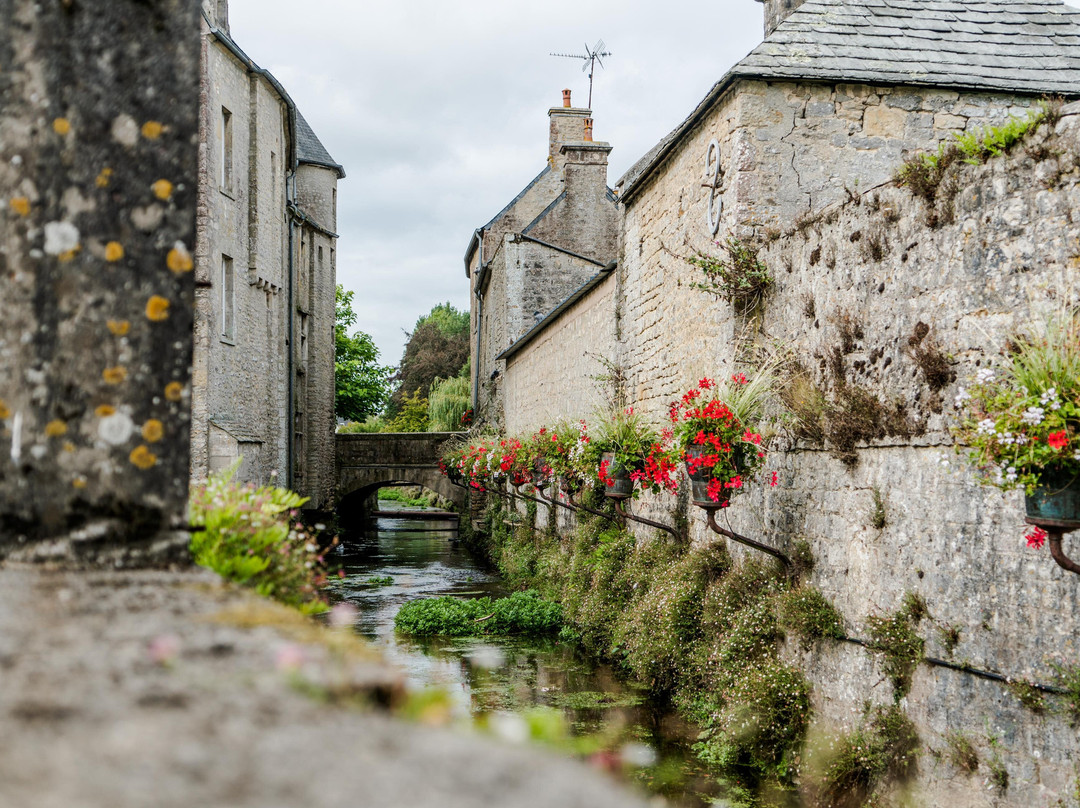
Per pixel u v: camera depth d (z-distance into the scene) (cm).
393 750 144
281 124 2244
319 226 3189
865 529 684
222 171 1834
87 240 242
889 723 623
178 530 247
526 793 132
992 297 555
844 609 711
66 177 241
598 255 2889
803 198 920
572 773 146
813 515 765
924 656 605
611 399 1438
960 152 585
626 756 242
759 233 914
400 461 3434
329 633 208
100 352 242
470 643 1303
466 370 4944
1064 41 973
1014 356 480
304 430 3091
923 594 612
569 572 1463
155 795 119
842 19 964
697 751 796
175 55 252
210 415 1662
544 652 1234
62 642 176
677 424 841
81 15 244
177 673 165
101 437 241
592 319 1664
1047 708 506
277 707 155
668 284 1174
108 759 129
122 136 246
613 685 1038
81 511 239
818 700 736
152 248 247
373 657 197
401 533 3597
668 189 1179
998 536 546
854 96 927
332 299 3503
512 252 2767
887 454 657
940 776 580
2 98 240
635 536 1311
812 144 923
